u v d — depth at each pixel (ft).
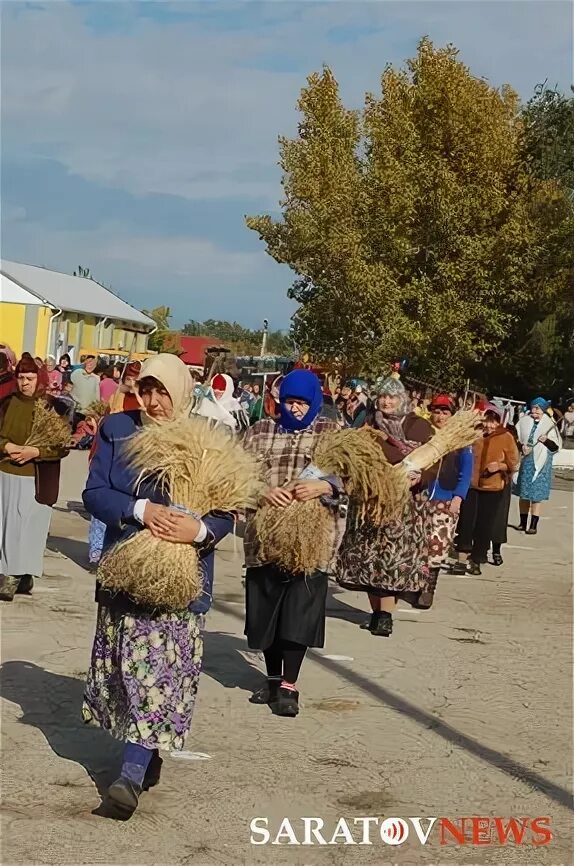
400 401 28.94
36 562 30.17
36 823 16.02
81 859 14.92
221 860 15.24
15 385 29.86
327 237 113.19
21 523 29.94
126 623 16.26
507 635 30.73
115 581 15.89
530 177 122.62
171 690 16.29
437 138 114.62
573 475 102.27
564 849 16.35
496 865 15.67
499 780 19.06
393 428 28.81
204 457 16.43
